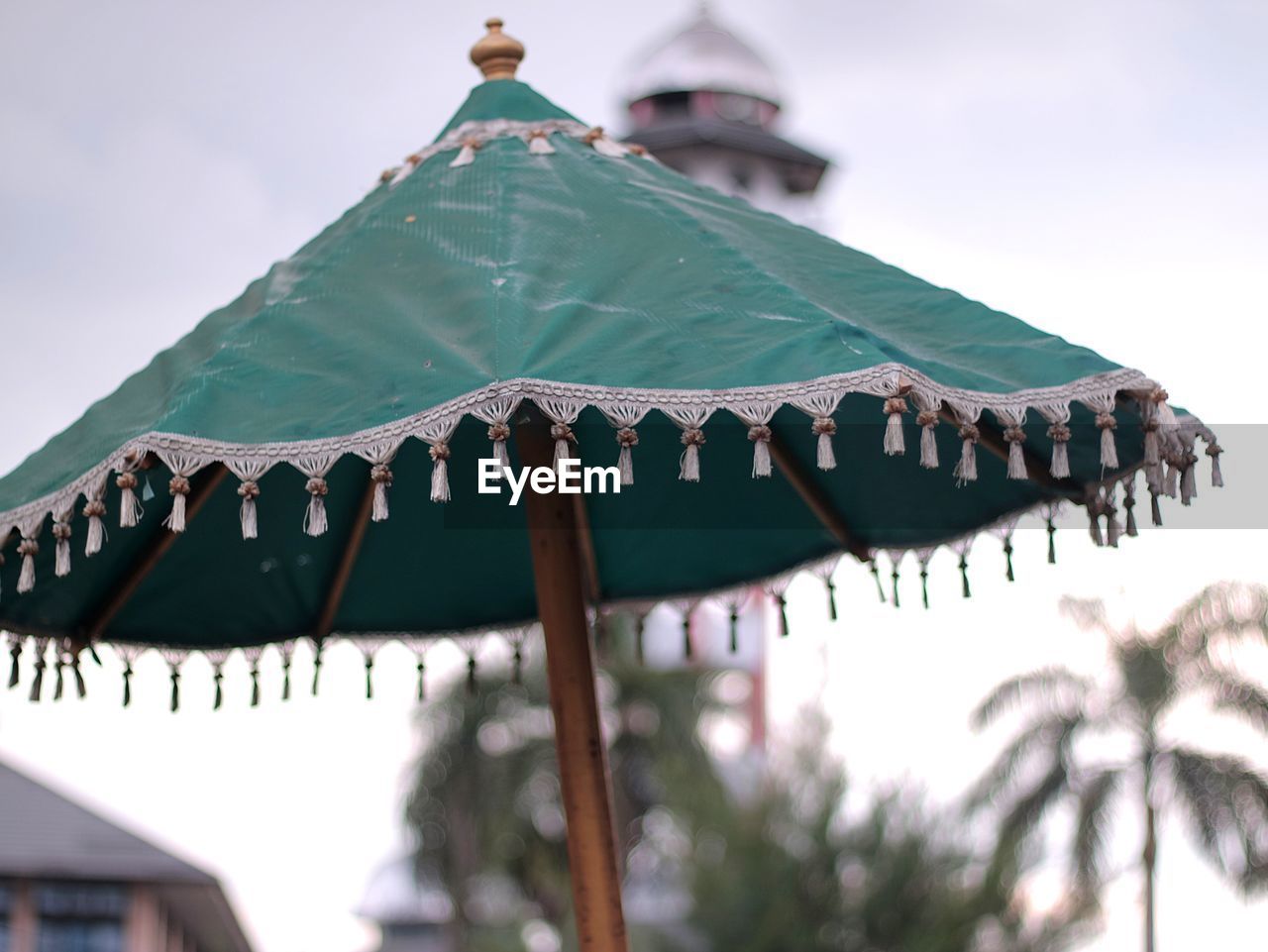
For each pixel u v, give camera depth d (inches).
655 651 2036.2
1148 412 161.5
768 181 2701.8
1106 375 160.2
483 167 193.0
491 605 243.0
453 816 1734.7
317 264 179.2
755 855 1312.7
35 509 159.0
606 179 189.2
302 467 149.3
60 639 215.8
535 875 1648.6
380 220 184.2
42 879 1201.4
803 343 152.3
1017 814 1513.3
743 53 2780.5
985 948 1327.5
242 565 225.3
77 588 212.7
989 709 1531.7
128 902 1218.6
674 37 2792.8
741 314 158.9
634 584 242.5
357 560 234.8
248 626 232.2
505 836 1728.6
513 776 1733.5
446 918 1756.9
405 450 223.8
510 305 159.5
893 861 1315.2
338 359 159.5
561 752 192.2
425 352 155.9
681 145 2640.3
